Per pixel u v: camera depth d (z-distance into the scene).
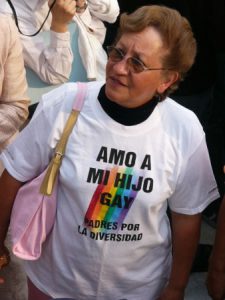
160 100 1.74
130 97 1.65
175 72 1.67
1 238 2.07
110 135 1.71
